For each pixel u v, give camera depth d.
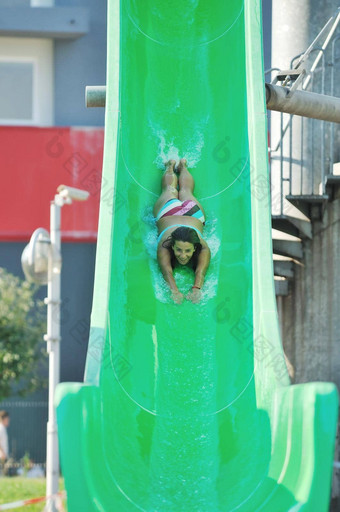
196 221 17.27
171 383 15.62
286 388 13.16
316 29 21.73
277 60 22.17
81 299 33.03
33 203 33.03
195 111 19.08
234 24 19.41
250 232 16.69
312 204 21.20
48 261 21.64
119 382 14.77
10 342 29.61
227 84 19.02
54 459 21.30
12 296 30.09
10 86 34.12
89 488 12.16
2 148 32.94
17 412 31.34
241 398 14.93
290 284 21.83
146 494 13.46
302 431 12.34
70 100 34.22
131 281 16.64
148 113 18.94
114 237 16.14
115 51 17.64
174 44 19.77
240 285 16.56
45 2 34.28
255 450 13.72
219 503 13.30
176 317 16.55
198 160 18.56
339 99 18.45
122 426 14.27
